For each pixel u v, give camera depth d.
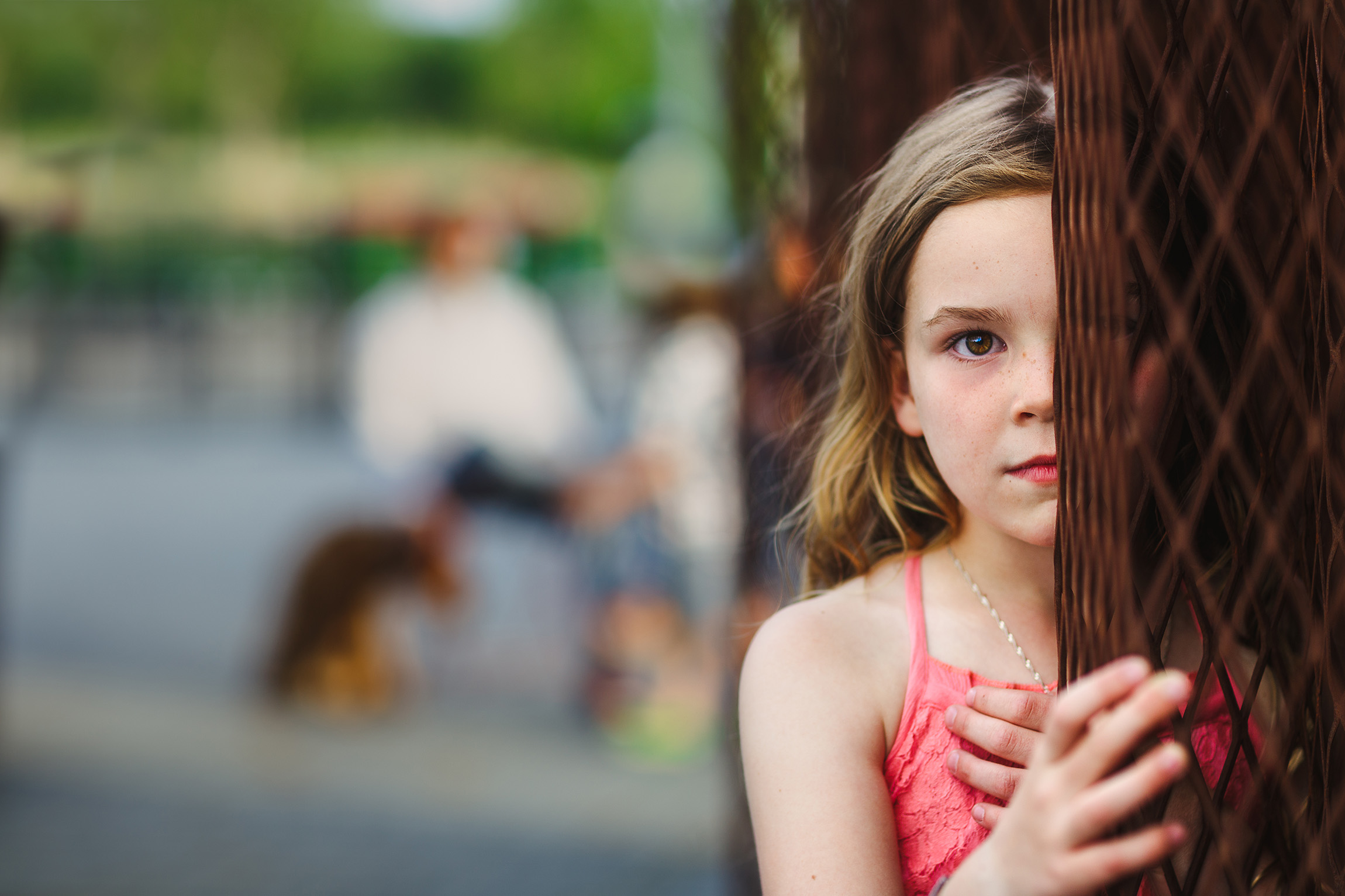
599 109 17.69
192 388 15.81
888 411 1.09
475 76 17.75
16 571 7.63
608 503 4.63
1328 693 0.88
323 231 9.78
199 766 4.28
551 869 3.43
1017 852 0.74
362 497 9.93
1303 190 0.82
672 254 4.46
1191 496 0.94
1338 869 0.87
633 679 4.63
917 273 0.96
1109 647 0.74
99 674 5.42
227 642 5.99
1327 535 0.84
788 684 1.01
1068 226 0.78
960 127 1.00
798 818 0.96
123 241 12.91
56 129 14.61
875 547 1.15
